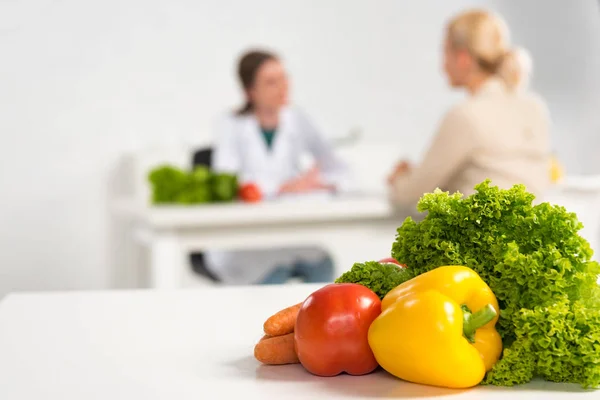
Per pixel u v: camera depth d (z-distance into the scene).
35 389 0.66
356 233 2.67
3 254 4.02
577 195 2.88
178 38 4.24
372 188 4.43
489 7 4.78
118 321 0.92
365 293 0.70
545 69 4.83
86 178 4.12
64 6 4.05
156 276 2.49
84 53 4.10
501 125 2.44
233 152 3.80
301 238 2.61
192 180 2.84
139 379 0.69
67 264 4.09
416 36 4.64
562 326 0.64
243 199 2.90
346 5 4.50
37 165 4.05
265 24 4.38
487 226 0.72
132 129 4.19
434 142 2.49
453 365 0.63
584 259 0.69
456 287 0.66
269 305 1.01
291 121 3.89
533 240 0.70
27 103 4.03
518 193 0.72
